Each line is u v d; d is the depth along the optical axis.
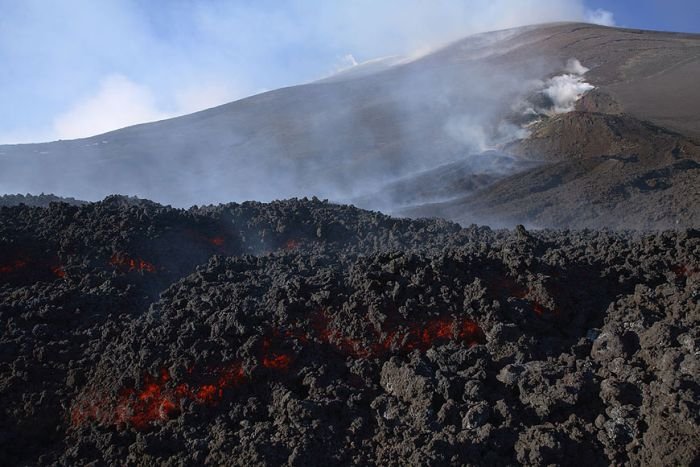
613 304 13.88
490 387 12.12
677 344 11.93
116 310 15.59
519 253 15.06
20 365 13.24
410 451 10.68
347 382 12.64
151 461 11.23
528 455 10.58
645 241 16.05
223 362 12.70
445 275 14.30
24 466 11.59
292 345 13.11
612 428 10.77
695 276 14.20
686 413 10.17
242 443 11.12
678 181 57.16
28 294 16.06
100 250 17.88
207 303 14.66
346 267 17.05
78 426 12.25
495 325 13.07
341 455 10.95
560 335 13.49
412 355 12.92
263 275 16.62
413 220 23.19
